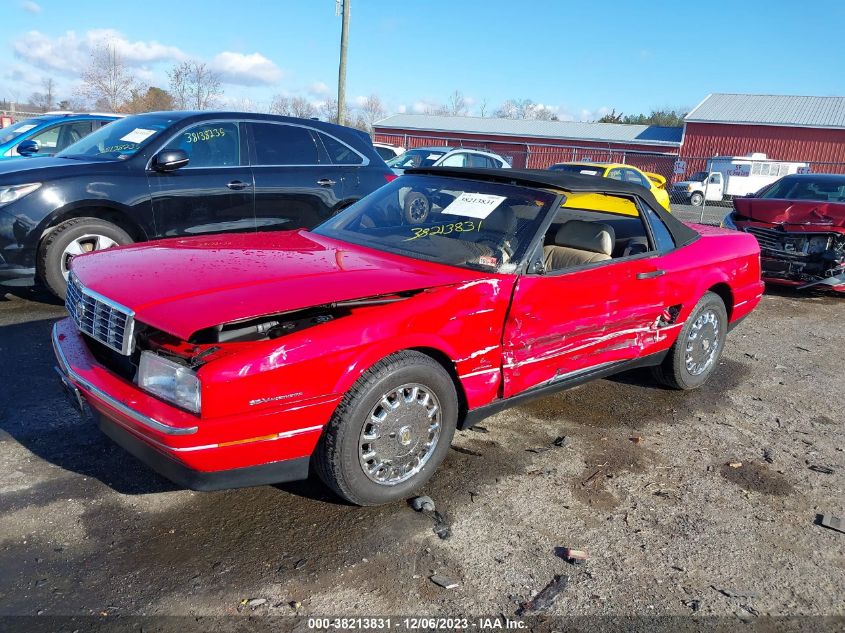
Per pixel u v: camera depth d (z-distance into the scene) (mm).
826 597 2812
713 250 4840
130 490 3199
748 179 30500
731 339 6688
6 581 2539
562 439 4047
